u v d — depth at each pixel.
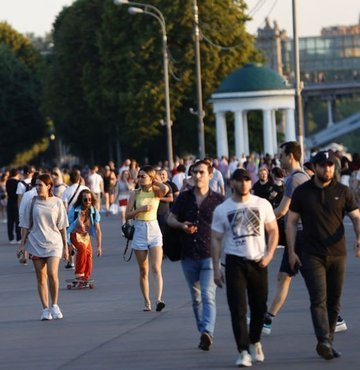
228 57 154.12
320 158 24.77
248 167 109.25
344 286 37.06
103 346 27.61
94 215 40.94
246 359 24.00
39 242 32.59
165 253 27.02
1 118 196.50
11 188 64.12
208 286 26.41
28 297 38.84
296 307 32.69
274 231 24.48
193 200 26.77
